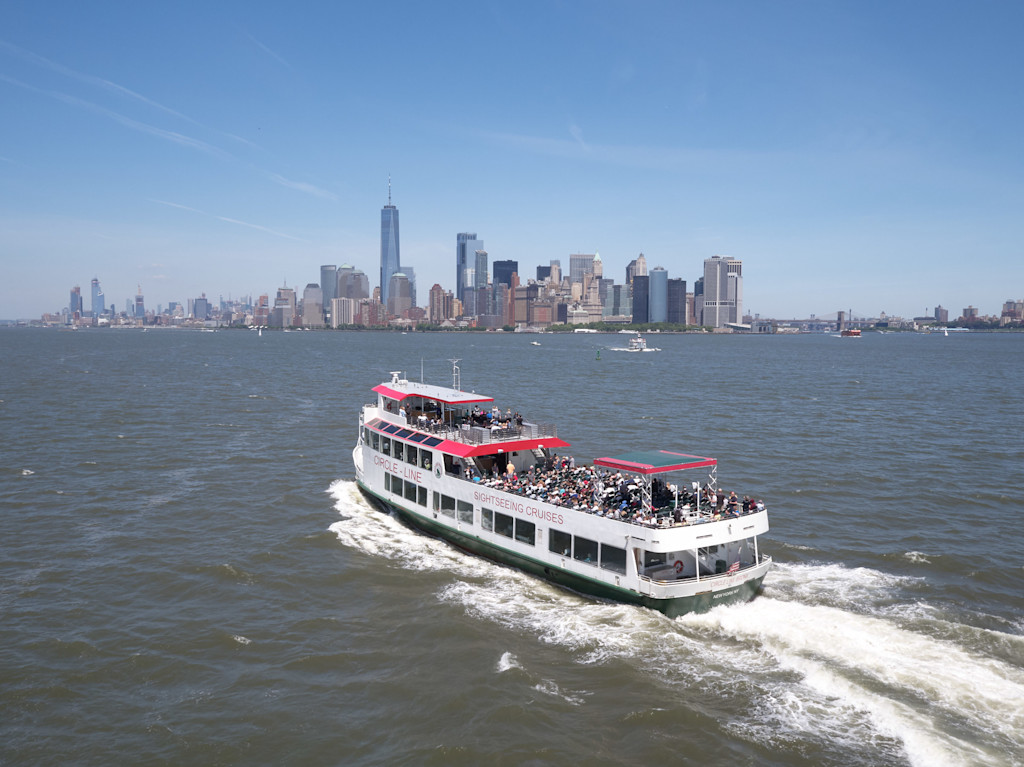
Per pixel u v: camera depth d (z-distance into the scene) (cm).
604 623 3719
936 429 9612
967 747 2620
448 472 4922
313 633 3722
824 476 6856
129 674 3341
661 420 10519
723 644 3506
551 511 4159
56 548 4909
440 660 3416
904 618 3778
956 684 3059
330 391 14450
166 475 6925
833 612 3788
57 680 3272
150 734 2892
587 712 2984
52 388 13825
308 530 5303
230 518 5603
